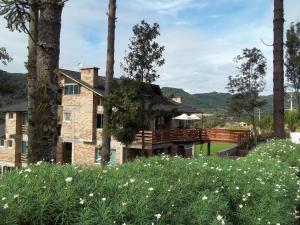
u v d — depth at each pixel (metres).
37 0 5.83
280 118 12.47
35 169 4.23
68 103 35.75
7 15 6.00
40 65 5.78
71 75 35.53
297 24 31.97
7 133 40.41
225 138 35.56
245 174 6.49
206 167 6.23
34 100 5.73
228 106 34.84
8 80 35.94
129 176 4.62
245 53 33.69
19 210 2.94
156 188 4.25
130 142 21.61
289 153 10.98
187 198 4.51
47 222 3.08
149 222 3.50
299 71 32.50
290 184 7.15
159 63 22.09
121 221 3.33
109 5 16.70
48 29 5.77
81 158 34.84
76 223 3.10
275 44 12.23
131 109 20.41
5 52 13.91
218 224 4.21
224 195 5.27
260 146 12.36
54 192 3.44
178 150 35.00
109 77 17.31
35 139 5.69
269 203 5.67
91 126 34.22
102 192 3.71
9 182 3.62
